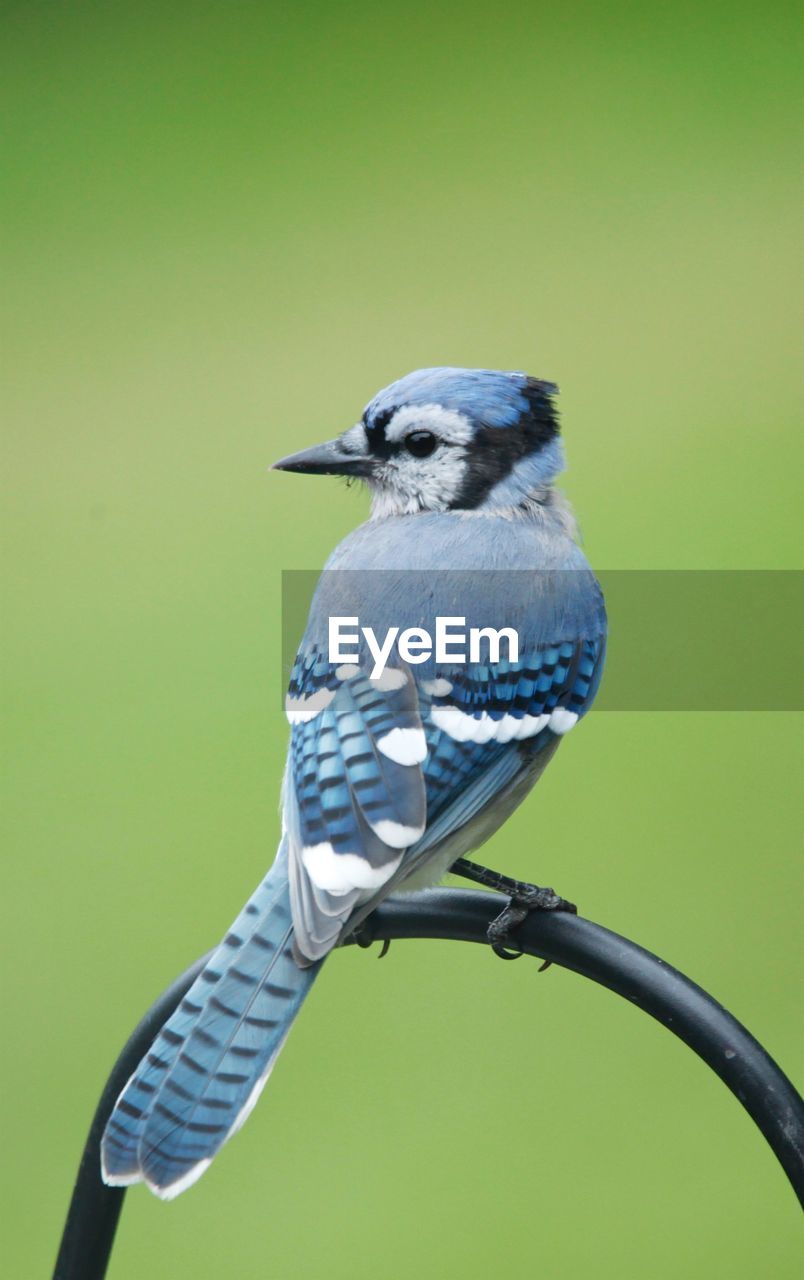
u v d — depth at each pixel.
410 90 20.73
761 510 14.02
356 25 22.31
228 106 20.77
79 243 18.53
